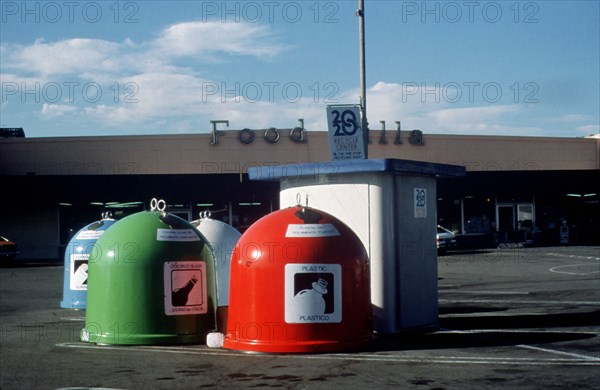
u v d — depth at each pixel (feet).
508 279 73.31
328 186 40.50
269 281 34.22
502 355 32.48
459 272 83.61
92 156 140.15
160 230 37.68
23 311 53.01
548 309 48.91
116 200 130.11
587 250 126.21
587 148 161.27
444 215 151.74
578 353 32.63
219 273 45.65
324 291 34.12
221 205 137.69
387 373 29.07
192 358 33.12
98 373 30.09
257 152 144.56
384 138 149.28
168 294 36.94
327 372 29.53
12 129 157.58
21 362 32.55
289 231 34.65
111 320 36.99
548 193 145.18
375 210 39.19
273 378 28.63
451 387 26.53
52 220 138.31
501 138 156.04
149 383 28.17
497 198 153.38
